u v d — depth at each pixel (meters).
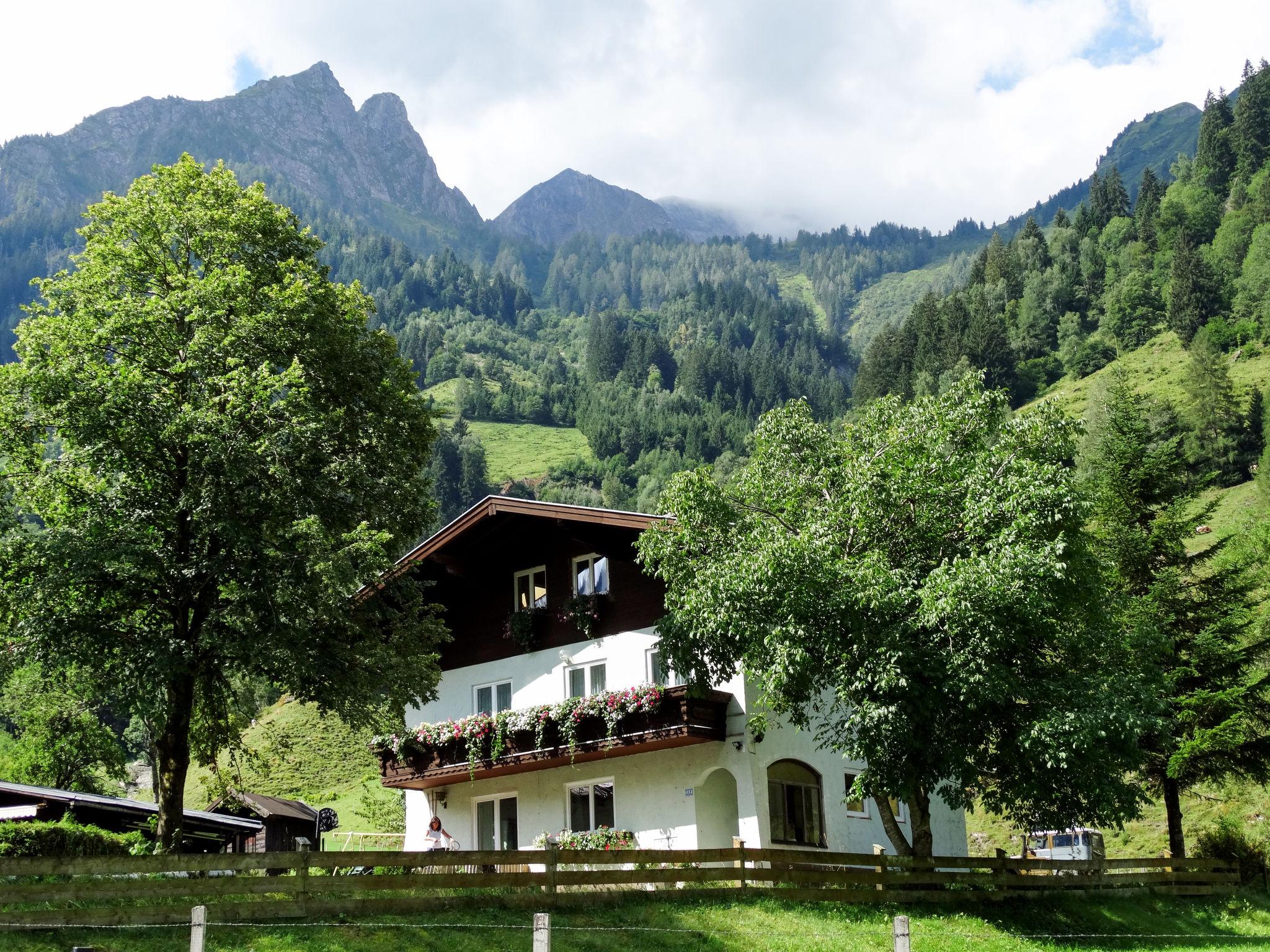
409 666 28.20
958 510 27.19
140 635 26.73
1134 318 175.50
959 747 25.72
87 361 27.47
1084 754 25.42
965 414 28.72
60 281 29.17
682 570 28.89
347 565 25.42
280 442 26.47
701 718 31.59
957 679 24.64
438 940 19.33
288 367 28.53
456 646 38.66
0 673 25.80
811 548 26.11
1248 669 37.94
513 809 36.69
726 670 28.97
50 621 25.84
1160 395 142.88
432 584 32.53
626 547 35.03
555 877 22.34
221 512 26.36
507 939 19.94
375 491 29.55
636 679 34.12
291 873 22.92
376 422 30.52
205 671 27.36
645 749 33.22
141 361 27.78
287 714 81.25
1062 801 26.20
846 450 29.70
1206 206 199.25
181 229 30.12
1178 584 37.50
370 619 29.84
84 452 26.88
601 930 21.14
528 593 37.62
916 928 24.83
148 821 38.19
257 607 26.48
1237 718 35.19
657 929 21.70
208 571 26.84
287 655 26.48
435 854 21.12
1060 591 26.97
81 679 27.44
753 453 30.67
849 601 25.22
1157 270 190.75
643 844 33.16
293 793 68.12
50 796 34.56
